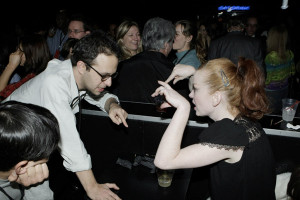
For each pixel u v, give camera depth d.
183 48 2.63
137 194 1.23
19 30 3.85
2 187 0.82
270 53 2.93
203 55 2.66
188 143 1.62
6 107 0.73
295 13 5.18
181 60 2.61
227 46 2.96
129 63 2.02
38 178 0.82
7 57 2.43
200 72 1.05
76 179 1.58
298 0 5.26
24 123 0.70
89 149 1.79
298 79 3.72
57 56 2.73
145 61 1.97
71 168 1.22
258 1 10.54
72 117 1.22
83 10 9.36
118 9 10.43
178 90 2.01
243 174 0.97
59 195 1.44
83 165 1.20
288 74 2.99
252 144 0.97
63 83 1.22
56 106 1.19
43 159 0.79
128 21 2.97
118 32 2.97
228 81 1.00
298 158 1.48
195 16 11.52
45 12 7.84
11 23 5.99
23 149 0.70
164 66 1.98
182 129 0.99
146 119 1.62
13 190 0.87
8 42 2.42
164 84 1.09
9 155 0.69
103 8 10.01
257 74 1.00
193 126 1.58
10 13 7.11
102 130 1.73
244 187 0.97
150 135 1.65
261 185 0.99
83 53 1.19
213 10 11.31
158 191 1.25
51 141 0.76
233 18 3.01
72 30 3.09
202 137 1.00
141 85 2.03
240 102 1.02
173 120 1.00
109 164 1.48
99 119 1.71
